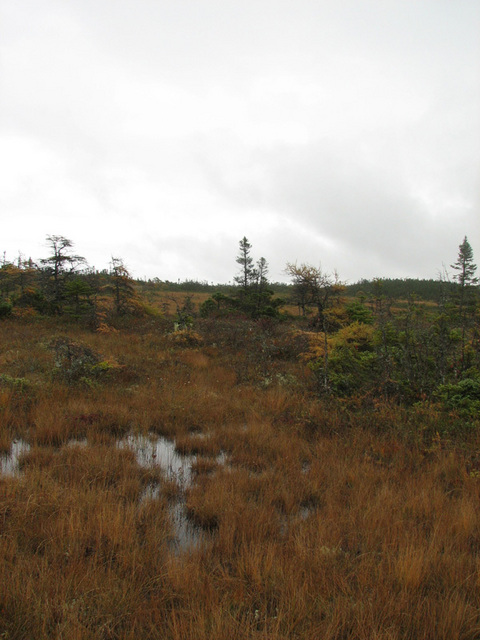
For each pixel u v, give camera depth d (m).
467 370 9.49
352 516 4.10
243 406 8.53
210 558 3.46
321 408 8.14
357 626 2.59
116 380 9.76
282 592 2.95
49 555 3.28
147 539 3.62
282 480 5.06
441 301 13.93
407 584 3.04
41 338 14.45
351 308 15.84
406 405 8.46
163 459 5.91
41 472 4.76
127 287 23.47
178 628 2.54
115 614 2.72
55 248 21.62
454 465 5.59
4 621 2.51
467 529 3.90
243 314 26.84
